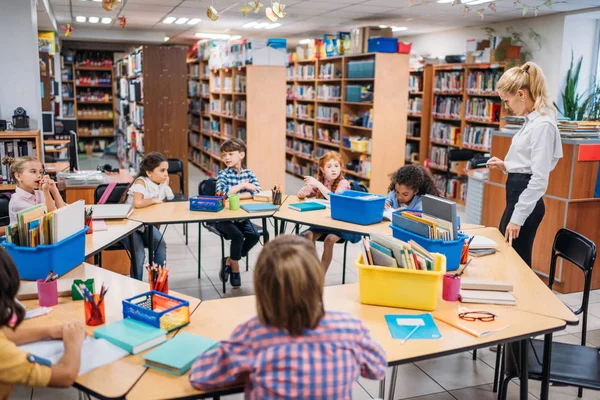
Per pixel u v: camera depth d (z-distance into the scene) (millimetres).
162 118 7637
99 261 3777
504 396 2322
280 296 1382
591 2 6457
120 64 11039
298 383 1376
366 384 2898
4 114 5305
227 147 4449
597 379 2197
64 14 9039
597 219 4340
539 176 2998
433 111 8633
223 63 8984
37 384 1541
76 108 13328
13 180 4844
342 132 8617
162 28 10961
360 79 7812
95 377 1637
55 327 1841
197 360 1587
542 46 7660
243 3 7422
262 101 7707
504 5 6852
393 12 7875
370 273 2205
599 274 4422
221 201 3893
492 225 5043
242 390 1592
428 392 2842
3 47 5199
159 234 4156
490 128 7488
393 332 1968
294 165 10641
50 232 2420
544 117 3027
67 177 5094
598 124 4230
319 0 6938
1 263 1601
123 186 4461
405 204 3561
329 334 1435
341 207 3557
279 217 3701
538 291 2406
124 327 1916
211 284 4457
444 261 2236
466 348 1887
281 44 7672
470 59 7746
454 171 8250
